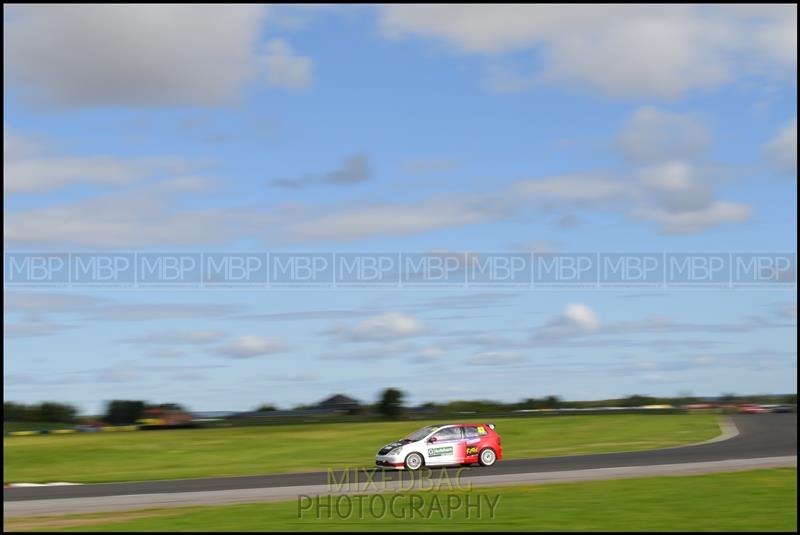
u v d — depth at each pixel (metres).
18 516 18.11
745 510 16.62
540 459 32.75
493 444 29.50
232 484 24.86
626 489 20.22
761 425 56.75
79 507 19.56
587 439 46.12
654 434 49.19
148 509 18.70
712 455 32.50
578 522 15.27
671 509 16.77
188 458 38.78
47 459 38.91
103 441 48.75
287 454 39.72
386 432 51.75
